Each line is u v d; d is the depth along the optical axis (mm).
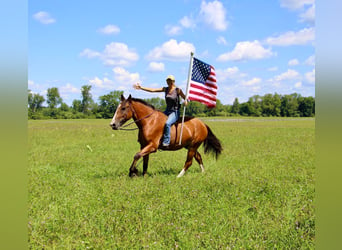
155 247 3961
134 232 4367
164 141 8016
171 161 10680
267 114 134250
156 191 6340
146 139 7867
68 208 5387
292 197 5961
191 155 8648
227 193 6219
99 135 22656
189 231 4410
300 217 4957
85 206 5484
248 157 11453
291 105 132875
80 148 14383
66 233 4363
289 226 4602
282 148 14070
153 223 4699
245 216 5008
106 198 5875
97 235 4348
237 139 19156
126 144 16062
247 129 31125
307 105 130625
